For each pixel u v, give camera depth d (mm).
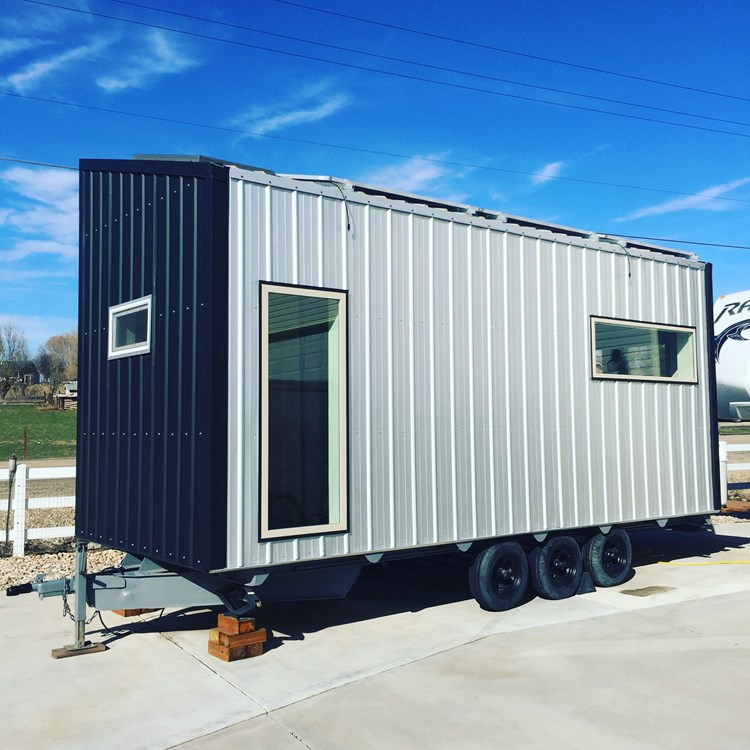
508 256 7520
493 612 7078
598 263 8328
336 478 6145
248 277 5711
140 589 5922
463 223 7180
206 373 5441
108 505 6523
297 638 6270
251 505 5625
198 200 5637
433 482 6754
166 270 5918
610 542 8242
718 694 4918
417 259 6809
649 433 8641
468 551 7316
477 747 4230
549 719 4582
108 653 5914
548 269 7852
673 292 9117
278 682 5246
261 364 5719
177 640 6230
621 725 4480
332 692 5043
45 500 9672
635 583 8297
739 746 4184
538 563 7496
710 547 10633
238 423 5578
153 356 6027
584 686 5098
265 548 5684
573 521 7785
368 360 6398
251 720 4617
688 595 7656
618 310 8469
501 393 7332
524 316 7586
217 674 5410
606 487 8133
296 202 6031
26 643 6184
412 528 6578
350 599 7609
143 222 6238
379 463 6402
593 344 8164
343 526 6117
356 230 6398
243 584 5766
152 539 5902
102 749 4258
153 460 5957
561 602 7461
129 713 4742
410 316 6715
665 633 6277
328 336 6176
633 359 8617
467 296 7148
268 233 5848
